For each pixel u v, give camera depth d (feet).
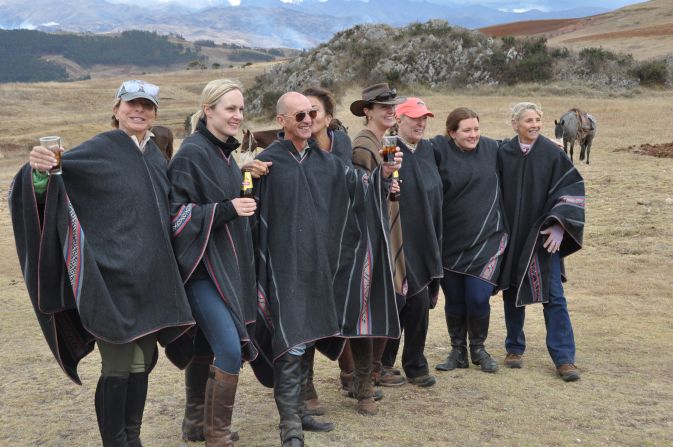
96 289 11.82
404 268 16.90
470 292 18.86
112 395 12.48
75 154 12.10
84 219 12.15
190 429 14.67
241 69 368.07
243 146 16.70
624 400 16.88
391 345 18.29
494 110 105.70
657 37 207.31
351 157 17.49
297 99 14.70
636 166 57.77
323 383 19.02
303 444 13.88
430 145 18.78
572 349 18.93
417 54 142.72
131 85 13.02
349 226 15.30
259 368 14.97
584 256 35.86
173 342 14.05
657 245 36.01
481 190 18.88
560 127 63.10
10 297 31.65
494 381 18.40
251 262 14.01
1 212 57.11
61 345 12.96
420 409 16.33
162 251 12.59
